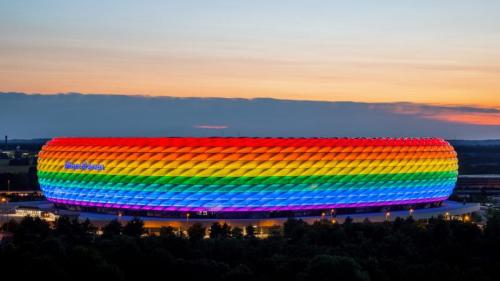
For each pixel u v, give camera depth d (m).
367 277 178.25
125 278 188.88
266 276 189.75
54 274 174.75
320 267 177.50
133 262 192.25
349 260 178.75
